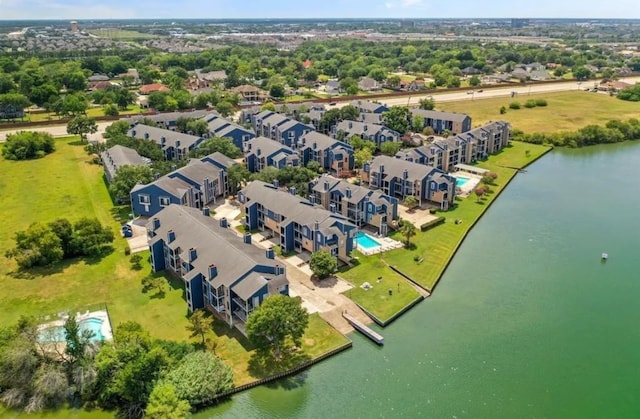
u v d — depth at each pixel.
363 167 128.88
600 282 87.25
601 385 64.19
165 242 84.81
